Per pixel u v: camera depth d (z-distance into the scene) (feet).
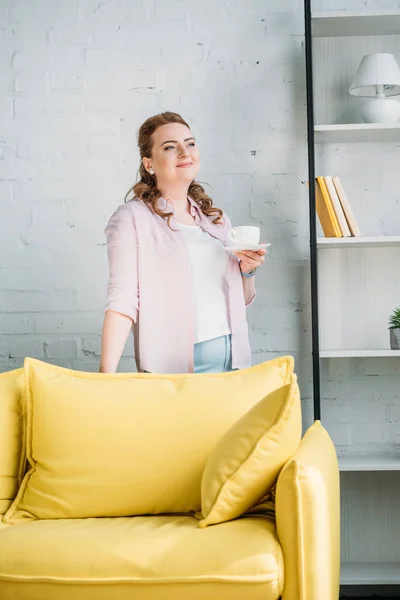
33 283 11.18
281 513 6.35
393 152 11.07
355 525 10.89
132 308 9.61
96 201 11.18
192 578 6.20
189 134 10.05
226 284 9.88
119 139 11.21
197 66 11.19
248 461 6.78
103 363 9.50
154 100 11.21
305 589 6.22
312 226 10.11
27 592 6.43
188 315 9.64
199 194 10.33
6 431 8.11
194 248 9.82
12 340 11.17
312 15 10.37
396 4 11.10
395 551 10.85
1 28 11.32
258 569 6.13
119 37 11.27
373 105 10.42
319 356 9.98
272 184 11.11
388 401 10.97
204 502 6.89
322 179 10.22
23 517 7.60
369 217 11.06
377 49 11.11
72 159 11.22
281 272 11.08
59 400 7.84
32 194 11.21
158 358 9.59
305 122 11.11
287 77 11.15
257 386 7.95
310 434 7.98
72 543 6.56
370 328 11.00
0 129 11.25
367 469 9.88
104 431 7.64
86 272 11.17
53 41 11.28
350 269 11.04
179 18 11.24
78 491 7.50
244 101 11.16
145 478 7.48
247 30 11.19
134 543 6.47
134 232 9.75
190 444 7.55
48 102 11.25
